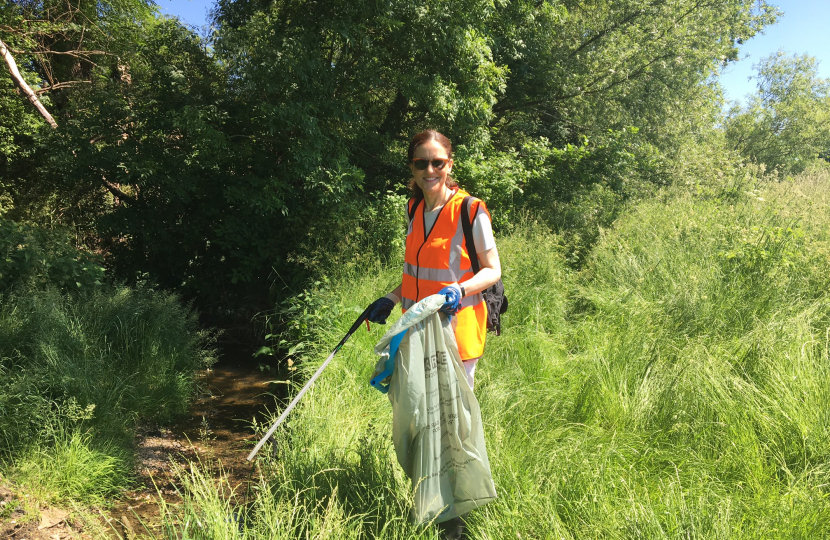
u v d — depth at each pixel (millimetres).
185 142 8336
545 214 10070
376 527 2521
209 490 2594
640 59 12914
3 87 10445
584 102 12945
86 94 9078
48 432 3732
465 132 10148
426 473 2490
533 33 11930
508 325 5465
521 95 12633
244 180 8359
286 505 2588
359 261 7348
